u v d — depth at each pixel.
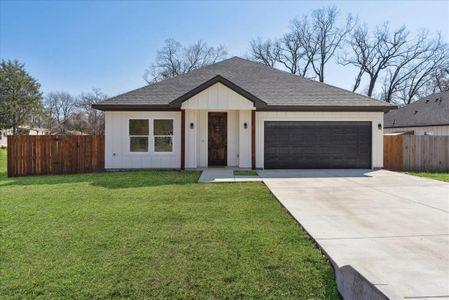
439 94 24.98
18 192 8.59
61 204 7.02
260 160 13.73
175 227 5.24
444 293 2.99
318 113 13.79
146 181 10.39
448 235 4.77
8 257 4.00
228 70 16.56
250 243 4.48
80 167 13.83
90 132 41.19
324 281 3.44
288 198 7.60
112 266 3.73
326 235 4.77
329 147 13.84
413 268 3.56
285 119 13.73
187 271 3.61
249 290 3.23
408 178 11.17
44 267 3.71
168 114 13.75
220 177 11.23
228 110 14.18
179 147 13.79
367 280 2.74
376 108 13.43
